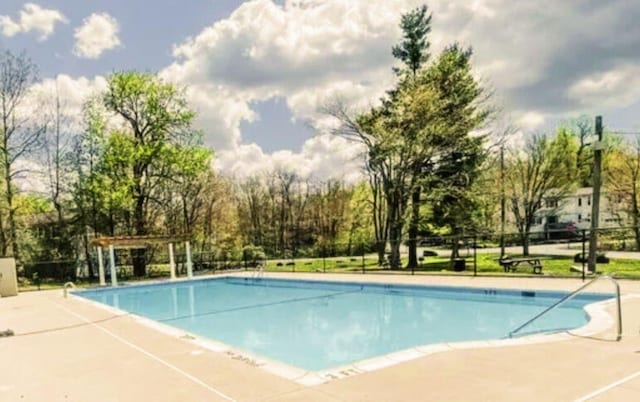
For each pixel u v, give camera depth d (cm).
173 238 1931
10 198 2241
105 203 2339
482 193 2205
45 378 498
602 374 422
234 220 3497
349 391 401
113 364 539
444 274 1474
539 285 1106
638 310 717
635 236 2736
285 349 805
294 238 4112
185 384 446
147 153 2334
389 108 2159
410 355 504
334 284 1526
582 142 2845
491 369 448
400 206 2092
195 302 1439
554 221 3850
